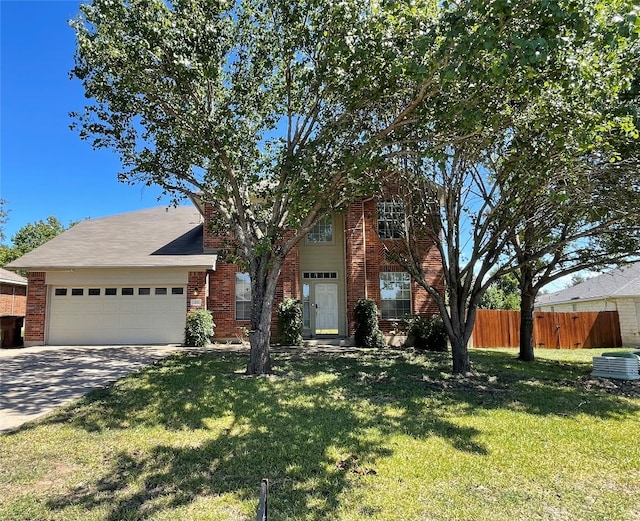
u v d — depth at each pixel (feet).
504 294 106.63
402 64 20.39
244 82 29.25
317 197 28.12
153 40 24.13
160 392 24.08
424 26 20.34
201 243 56.34
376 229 55.52
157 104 29.19
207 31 24.82
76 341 50.85
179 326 51.24
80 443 16.42
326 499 12.34
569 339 62.85
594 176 25.96
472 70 18.72
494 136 25.67
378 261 55.06
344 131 28.78
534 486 13.41
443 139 24.59
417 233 38.29
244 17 28.02
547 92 21.13
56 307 51.29
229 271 53.83
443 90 22.54
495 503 12.26
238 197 31.14
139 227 61.72
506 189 31.99
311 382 27.86
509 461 15.33
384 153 30.30
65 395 23.81
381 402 23.36
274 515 11.40
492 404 23.49
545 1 14.55
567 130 21.71
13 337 49.01
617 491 13.17
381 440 17.22
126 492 12.62
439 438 17.66
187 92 27.12
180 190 33.68
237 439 17.08
